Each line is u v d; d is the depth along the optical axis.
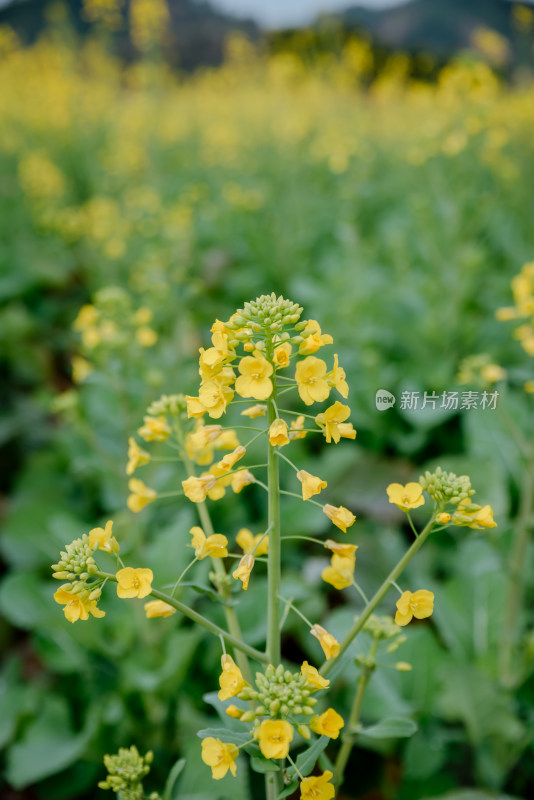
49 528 0.72
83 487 0.80
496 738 0.50
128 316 0.63
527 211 1.34
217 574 0.34
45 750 0.52
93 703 0.55
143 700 0.53
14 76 2.55
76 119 2.18
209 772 0.45
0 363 1.10
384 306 1.01
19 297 1.26
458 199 0.97
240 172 1.72
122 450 0.73
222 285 1.17
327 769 0.35
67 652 0.56
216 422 0.75
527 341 0.49
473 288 0.97
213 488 0.33
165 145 2.00
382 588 0.31
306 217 1.38
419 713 0.51
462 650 0.55
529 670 0.50
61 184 1.55
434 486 0.31
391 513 0.71
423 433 0.80
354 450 0.79
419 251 1.14
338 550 0.32
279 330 0.29
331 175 1.75
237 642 0.31
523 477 0.58
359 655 0.35
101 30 2.17
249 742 0.29
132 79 2.73
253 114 2.25
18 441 0.94
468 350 0.90
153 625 0.54
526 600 0.60
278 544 0.31
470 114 1.02
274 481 0.31
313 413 0.85
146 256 0.97
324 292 1.04
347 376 0.87
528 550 0.59
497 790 0.49
